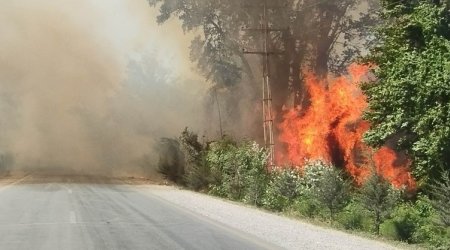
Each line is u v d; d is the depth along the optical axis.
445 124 13.67
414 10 15.53
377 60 17.64
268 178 25.62
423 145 14.27
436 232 13.41
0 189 27.64
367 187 15.45
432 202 13.37
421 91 14.06
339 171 18.94
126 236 11.58
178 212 17.30
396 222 14.20
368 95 17.56
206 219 15.45
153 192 27.92
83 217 15.20
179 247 10.25
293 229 14.04
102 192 26.55
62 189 28.34
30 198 21.88
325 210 17.91
